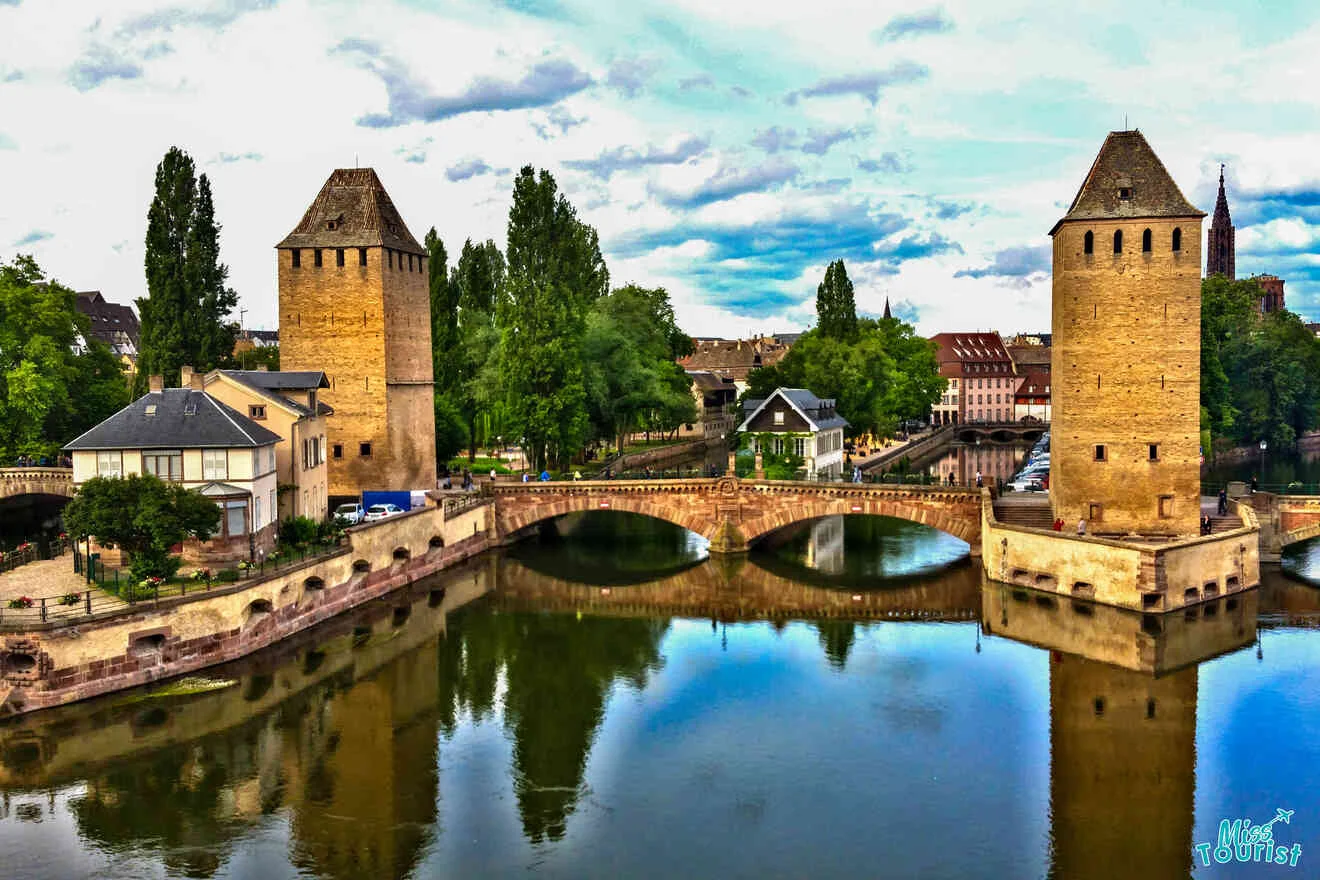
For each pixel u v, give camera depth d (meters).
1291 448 148.00
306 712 46.66
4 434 85.62
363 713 46.69
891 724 44.75
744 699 48.22
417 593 68.56
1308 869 32.62
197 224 95.94
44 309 89.25
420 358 88.69
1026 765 40.41
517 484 82.50
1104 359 65.81
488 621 62.19
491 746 42.97
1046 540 64.38
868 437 149.62
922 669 51.91
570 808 37.28
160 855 34.06
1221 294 126.19
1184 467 65.50
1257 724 43.94
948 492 73.56
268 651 54.38
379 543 66.31
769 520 78.06
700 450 154.50
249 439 58.22
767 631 59.69
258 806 37.47
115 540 51.16
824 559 79.50
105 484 50.56
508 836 35.22
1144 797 37.56
